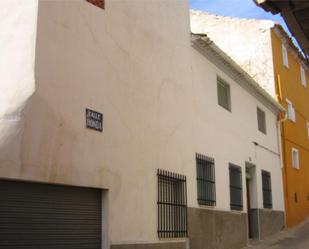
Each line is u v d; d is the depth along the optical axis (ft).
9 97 22.49
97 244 26.40
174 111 36.42
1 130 21.53
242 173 51.01
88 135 25.81
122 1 30.78
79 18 26.27
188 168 37.60
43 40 23.36
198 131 40.55
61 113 23.94
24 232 21.97
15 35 23.50
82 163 25.13
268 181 61.62
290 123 75.51
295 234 60.03
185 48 39.78
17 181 21.91
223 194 44.39
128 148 29.55
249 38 72.49
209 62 45.01
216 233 41.27
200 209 38.63
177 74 37.68
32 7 23.45
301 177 78.28
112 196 27.43
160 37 35.58
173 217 34.50
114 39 29.40
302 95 85.10
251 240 53.06
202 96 42.37
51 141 23.15
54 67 23.86
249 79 53.67
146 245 30.30
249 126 55.67
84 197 25.89
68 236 24.43
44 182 22.84
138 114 31.19
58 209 24.00
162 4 36.55
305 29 21.79
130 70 30.86
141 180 30.63
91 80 26.63
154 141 32.86
